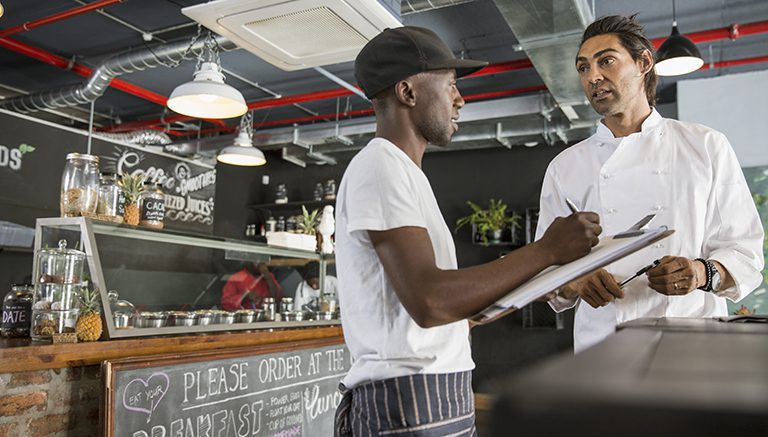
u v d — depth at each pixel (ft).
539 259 3.29
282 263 11.71
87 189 8.39
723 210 5.76
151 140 24.63
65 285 7.54
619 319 5.74
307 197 28.55
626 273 5.81
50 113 26.07
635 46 5.89
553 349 22.53
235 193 27.91
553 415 0.86
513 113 19.81
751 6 15.76
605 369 1.06
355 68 4.21
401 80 3.94
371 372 3.71
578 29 13.56
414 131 4.04
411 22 17.15
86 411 7.55
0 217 18.60
